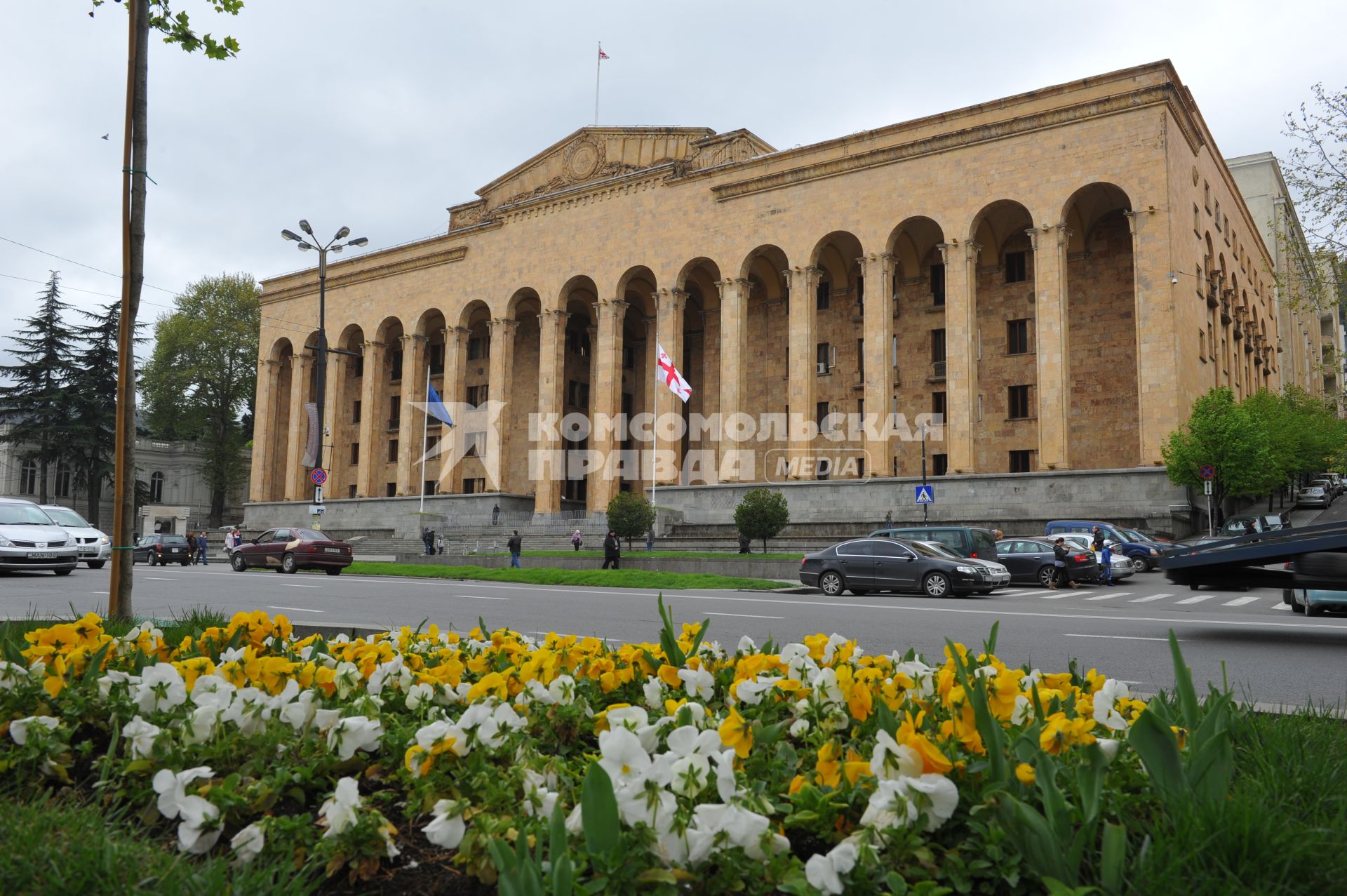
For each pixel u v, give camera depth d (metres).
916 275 49.38
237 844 2.88
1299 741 4.22
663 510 46.69
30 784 3.73
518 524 53.44
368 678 4.57
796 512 44.12
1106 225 44.56
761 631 13.40
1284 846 2.75
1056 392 39.03
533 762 3.21
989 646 4.43
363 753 3.72
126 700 4.17
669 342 50.06
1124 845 2.48
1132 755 3.28
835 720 3.67
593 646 4.89
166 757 3.43
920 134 43.69
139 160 8.46
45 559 23.89
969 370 41.03
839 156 45.75
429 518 55.38
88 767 4.08
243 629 5.54
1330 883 2.68
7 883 2.70
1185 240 40.25
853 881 2.49
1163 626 14.20
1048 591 25.17
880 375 43.22
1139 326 38.06
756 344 54.81
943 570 22.44
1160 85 38.03
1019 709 3.64
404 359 61.28
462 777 3.19
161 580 24.25
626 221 52.53
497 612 16.64
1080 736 3.17
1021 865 2.66
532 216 56.50
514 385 62.31
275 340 68.25
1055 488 38.53
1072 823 2.83
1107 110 39.09
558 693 3.94
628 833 2.52
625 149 54.59
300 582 24.77
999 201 41.25
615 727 3.11
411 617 15.30
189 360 71.25
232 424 74.69
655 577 26.31
